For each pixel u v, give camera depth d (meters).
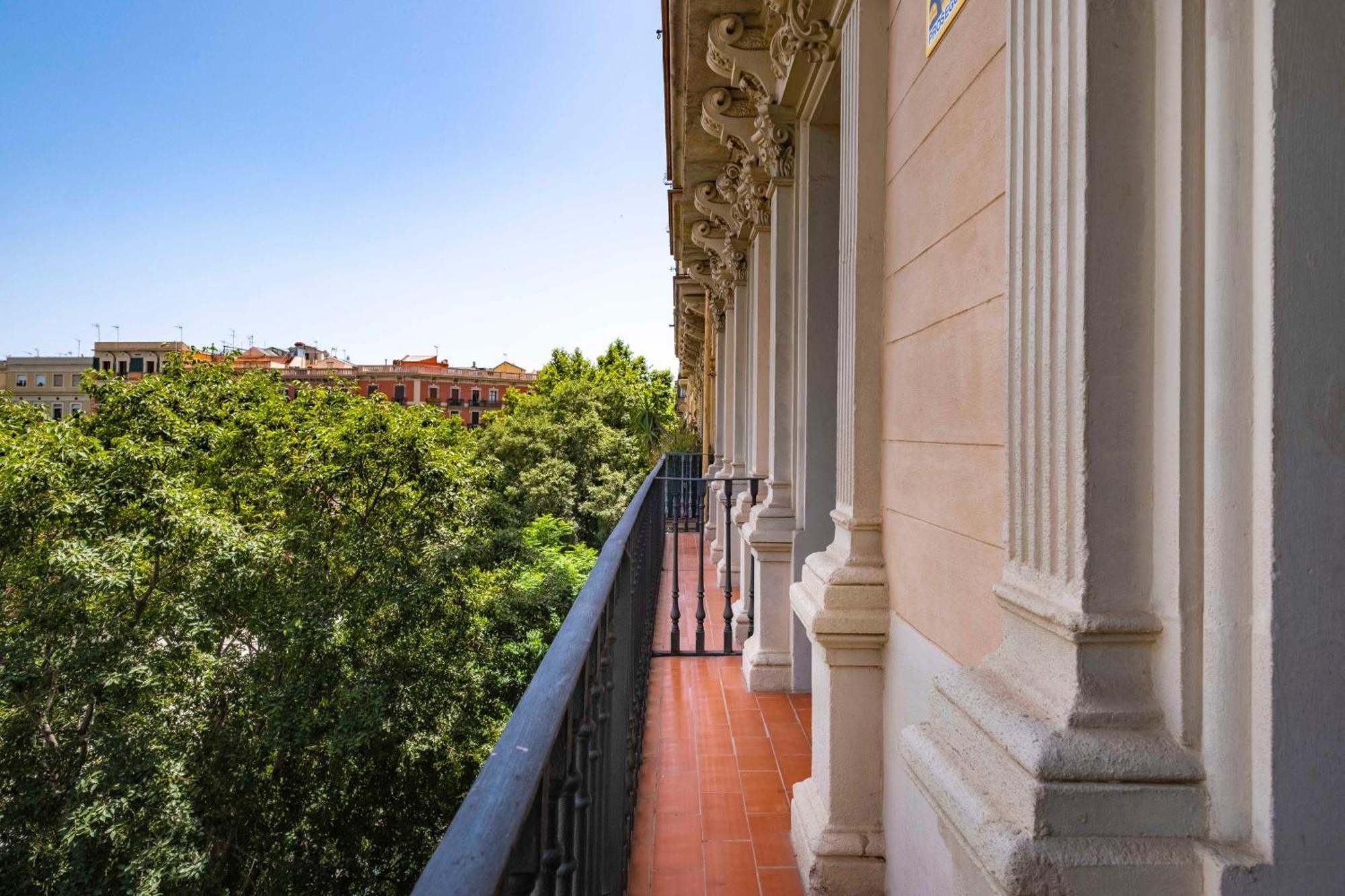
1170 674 1.04
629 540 2.33
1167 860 0.97
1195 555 1.02
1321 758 0.92
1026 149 1.24
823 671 2.47
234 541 15.95
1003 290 1.44
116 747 13.48
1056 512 1.16
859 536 2.38
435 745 16.00
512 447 37.22
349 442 19.22
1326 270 0.93
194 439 19.95
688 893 2.42
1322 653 0.93
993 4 1.51
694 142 6.15
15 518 14.77
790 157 4.52
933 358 1.88
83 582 14.06
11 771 13.30
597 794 1.40
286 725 14.73
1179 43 1.03
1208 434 1.00
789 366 4.59
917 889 1.96
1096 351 1.08
